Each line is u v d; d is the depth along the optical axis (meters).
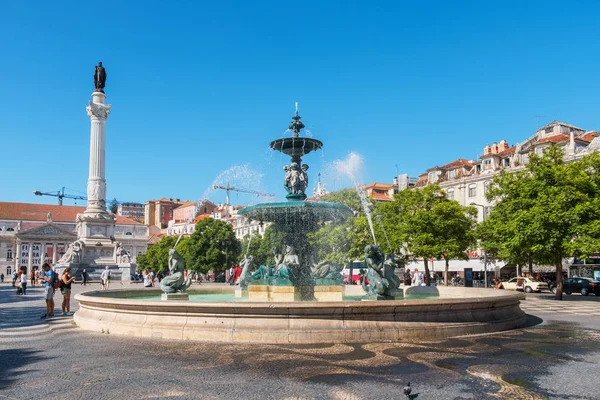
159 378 6.78
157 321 10.09
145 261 81.56
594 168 27.02
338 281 14.14
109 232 56.47
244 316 9.55
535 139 54.50
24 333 11.50
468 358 7.98
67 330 11.50
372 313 9.67
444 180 57.81
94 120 56.91
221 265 56.19
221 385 6.40
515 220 25.08
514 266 48.53
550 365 7.54
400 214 35.69
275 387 6.28
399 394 5.96
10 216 105.69
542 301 23.53
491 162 53.12
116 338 10.02
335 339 9.24
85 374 7.06
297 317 9.47
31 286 46.34
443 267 53.19
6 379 6.85
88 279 51.66
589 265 40.34
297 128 15.33
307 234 14.69
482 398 5.81
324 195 38.03
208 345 9.03
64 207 113.62
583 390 6.16
